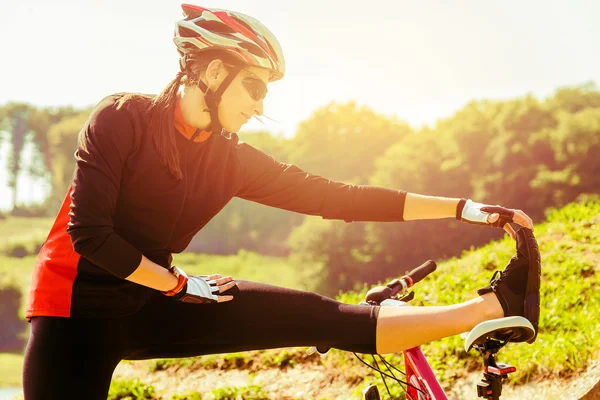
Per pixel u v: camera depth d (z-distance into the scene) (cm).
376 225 5622
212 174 247
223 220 11738
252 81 223
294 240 6425
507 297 209
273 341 239
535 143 5678
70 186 235
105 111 225
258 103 227
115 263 215
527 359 403
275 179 267
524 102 6166
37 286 232
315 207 270
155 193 230
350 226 5909
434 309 220
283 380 521
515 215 226
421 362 228
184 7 235
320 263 5944
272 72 228
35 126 16150
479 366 440
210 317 241
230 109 225
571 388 364
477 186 5728
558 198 5397
